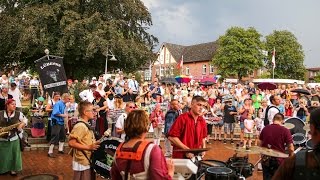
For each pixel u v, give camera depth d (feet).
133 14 105.70
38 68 41.47
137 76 112.57
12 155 27.02
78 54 97.09
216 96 60.08
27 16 95.91
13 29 95.76
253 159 35.96
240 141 46.37
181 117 17.21
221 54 187.83
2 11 104.27
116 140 17.19
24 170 29.17
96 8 103.09
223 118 47.55
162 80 85.05
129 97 53.83
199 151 15.93
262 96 56.59
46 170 29.37
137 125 10.36
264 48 191.11
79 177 17.07
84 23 94.07
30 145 37.99
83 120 17.16
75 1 97.09
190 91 64.59
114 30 96.32
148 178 9.84
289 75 223.92
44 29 94.32
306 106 45.83
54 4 97.40
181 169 11.84
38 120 39.81
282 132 20.25
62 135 35.83
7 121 26.12
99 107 38.58
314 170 7.68
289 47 218.38
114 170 10.66
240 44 181.37
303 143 28.53
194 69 221.25
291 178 8.04
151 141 10.40
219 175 16.63
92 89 45.78
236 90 62.95
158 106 41.34
